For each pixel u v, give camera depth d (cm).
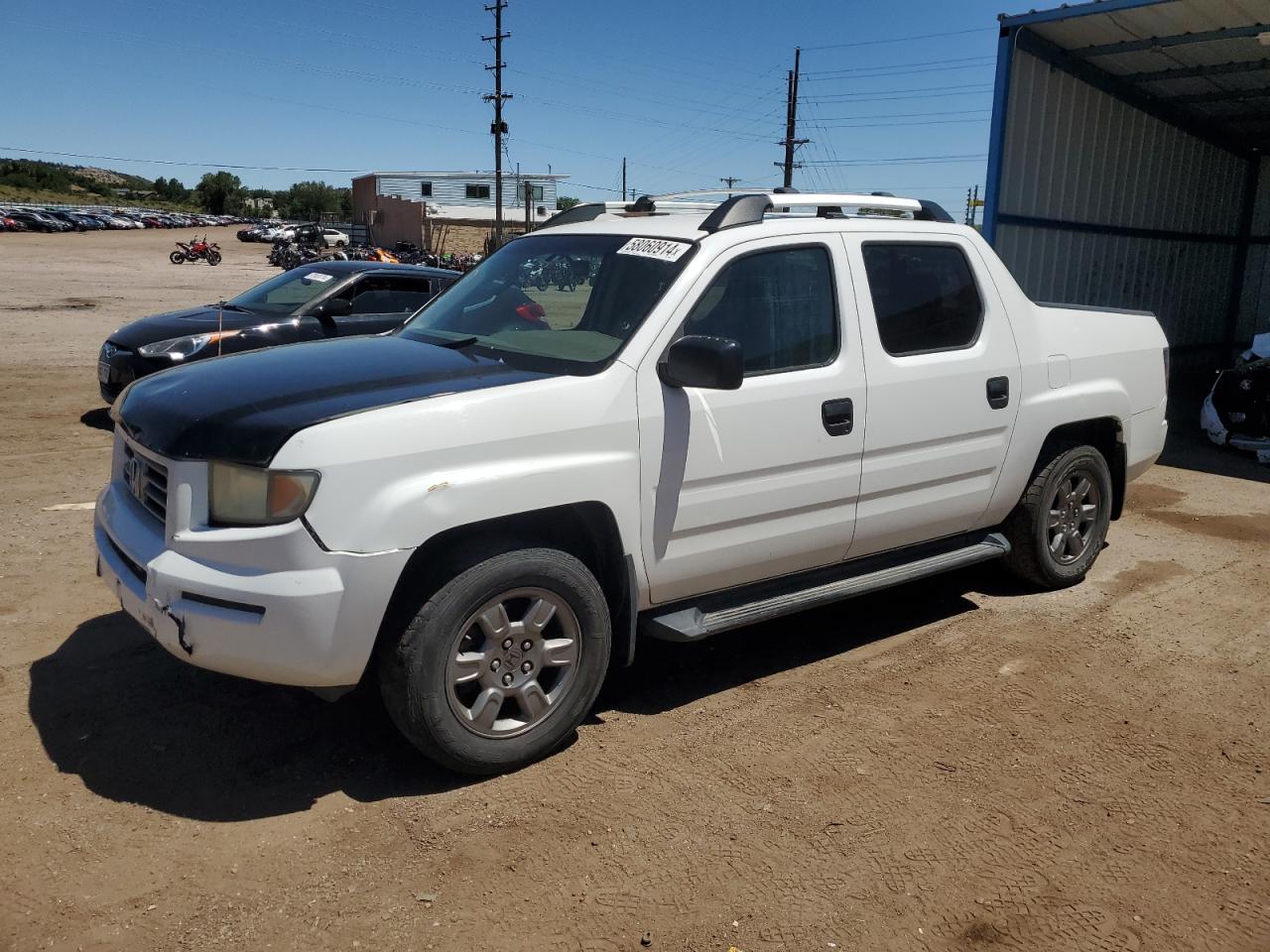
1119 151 1195
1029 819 321
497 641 327
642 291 370
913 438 425
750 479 377
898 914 274
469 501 310
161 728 359
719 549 378
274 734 358
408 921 265
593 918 268
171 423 317
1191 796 337
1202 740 375
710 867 291
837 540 415
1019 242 1077
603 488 339
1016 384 464
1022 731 379
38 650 417
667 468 354
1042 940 266
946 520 456
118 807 311
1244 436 927
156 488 327
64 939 254
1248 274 1527
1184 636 476
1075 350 499
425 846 297
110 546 353
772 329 387
